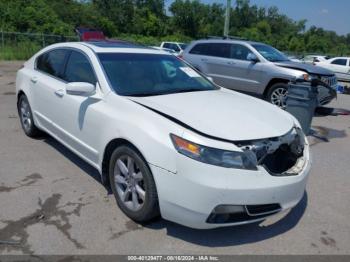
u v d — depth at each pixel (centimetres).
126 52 429
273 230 329
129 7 5875
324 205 382
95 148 365
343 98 1216
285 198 297
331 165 509
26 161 460
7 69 1605
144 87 387
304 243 312
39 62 516
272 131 309
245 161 279
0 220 323
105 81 372
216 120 311
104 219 332
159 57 452
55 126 448
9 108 759
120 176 341
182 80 435
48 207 349
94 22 5012
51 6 4628
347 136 674
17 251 282
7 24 3291
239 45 957
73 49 443
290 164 320
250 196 277
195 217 279
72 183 402
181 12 6681
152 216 314
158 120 305
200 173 272
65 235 305
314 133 687
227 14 1880
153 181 298
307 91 592
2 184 394
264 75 879
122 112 333
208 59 1015
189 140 279
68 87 357
